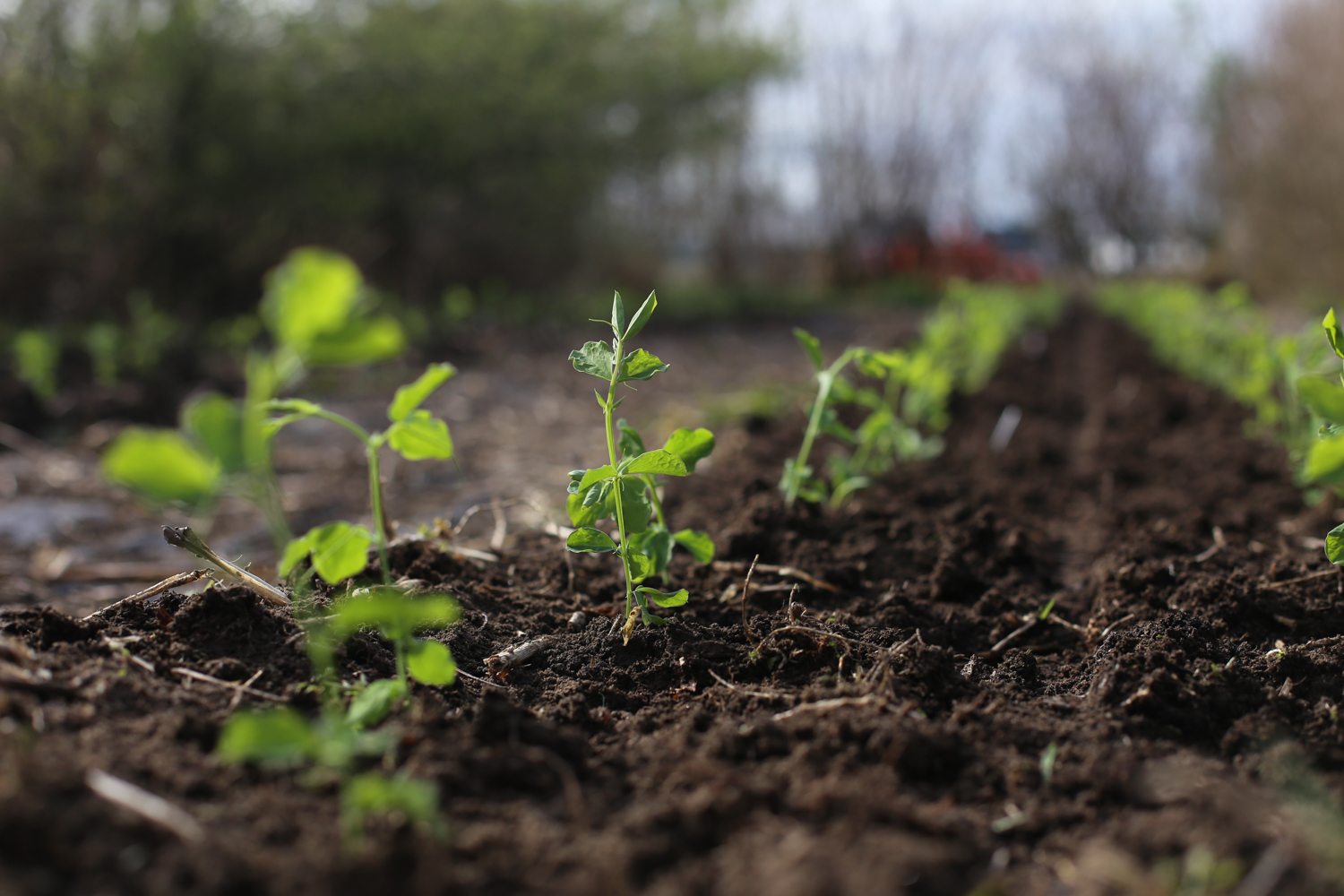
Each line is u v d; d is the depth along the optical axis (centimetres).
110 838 47
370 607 48
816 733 56
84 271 252
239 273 273
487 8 327
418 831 49
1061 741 57
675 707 60
